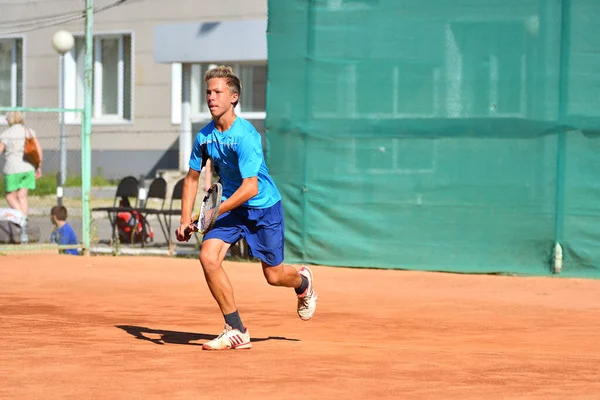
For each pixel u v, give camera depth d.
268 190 17.50
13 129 41.75
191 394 13.20
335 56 32.94
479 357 17.08
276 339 19.77
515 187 31.55
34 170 42.19
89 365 15.51
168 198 61.06
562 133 31.12
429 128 32.19
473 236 31.98
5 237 40.81
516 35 31.41
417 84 32.25
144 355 16.66
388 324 22.56
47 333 19.62
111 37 74.75
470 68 31.81
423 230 32.41
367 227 32.84
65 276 31.59
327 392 13.42
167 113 72.25
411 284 29.83
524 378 14.84
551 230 31.30
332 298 27.05
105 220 55.06
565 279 30.92
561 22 31.03
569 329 22.00
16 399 12.80
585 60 30.92
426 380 14.51
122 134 73.62
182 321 22.47
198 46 58.78
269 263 17.88
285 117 33.47
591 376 15.15
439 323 22.80
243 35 57.38
